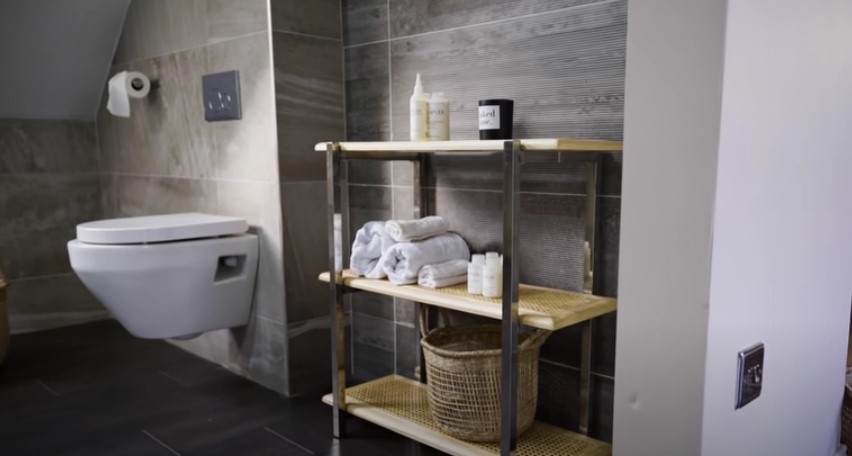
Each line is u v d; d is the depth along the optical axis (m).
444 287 1.61
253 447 1.71
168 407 1.99
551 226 1.63
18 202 2.76
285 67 1.96
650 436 0.76
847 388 1.34
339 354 1.74
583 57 1.52
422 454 1.67
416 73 1.91
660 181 0.71
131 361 2.42
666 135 0.70
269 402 2.02
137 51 2.57
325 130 2.09
